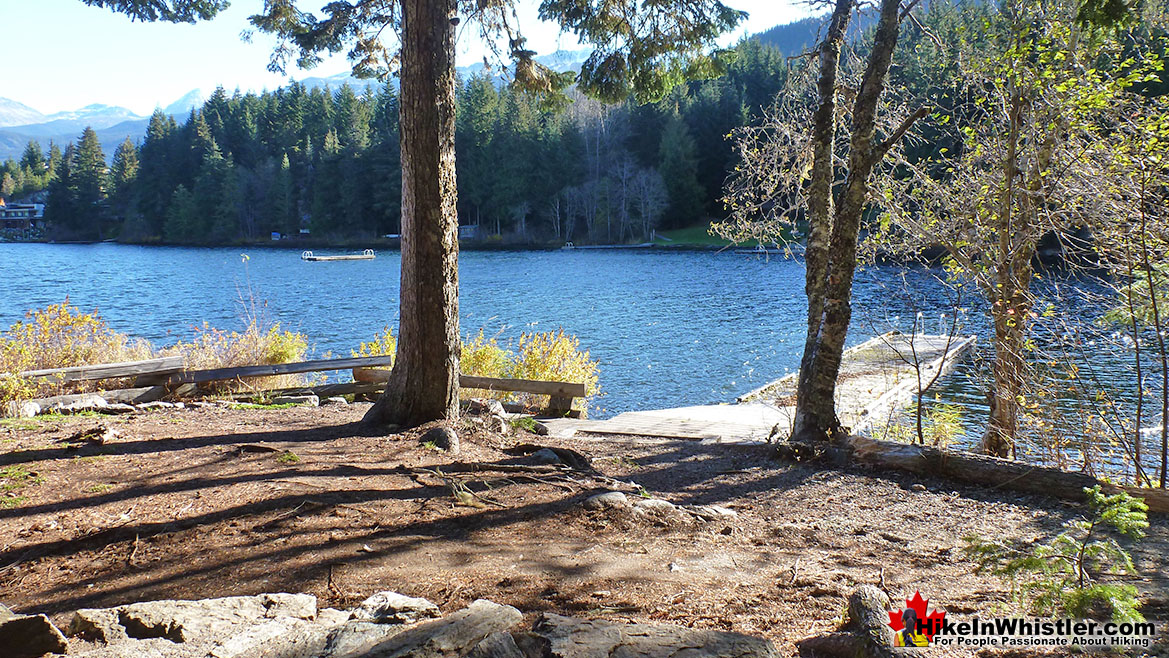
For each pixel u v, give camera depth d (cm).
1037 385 841
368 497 530
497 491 565
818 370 826
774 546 484
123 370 991
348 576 392
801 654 293
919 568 439
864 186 800
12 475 546
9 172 16725
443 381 796
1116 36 891
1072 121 872
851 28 924
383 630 272
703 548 467
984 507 601
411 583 384
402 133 771
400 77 770
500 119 8894
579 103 8200
